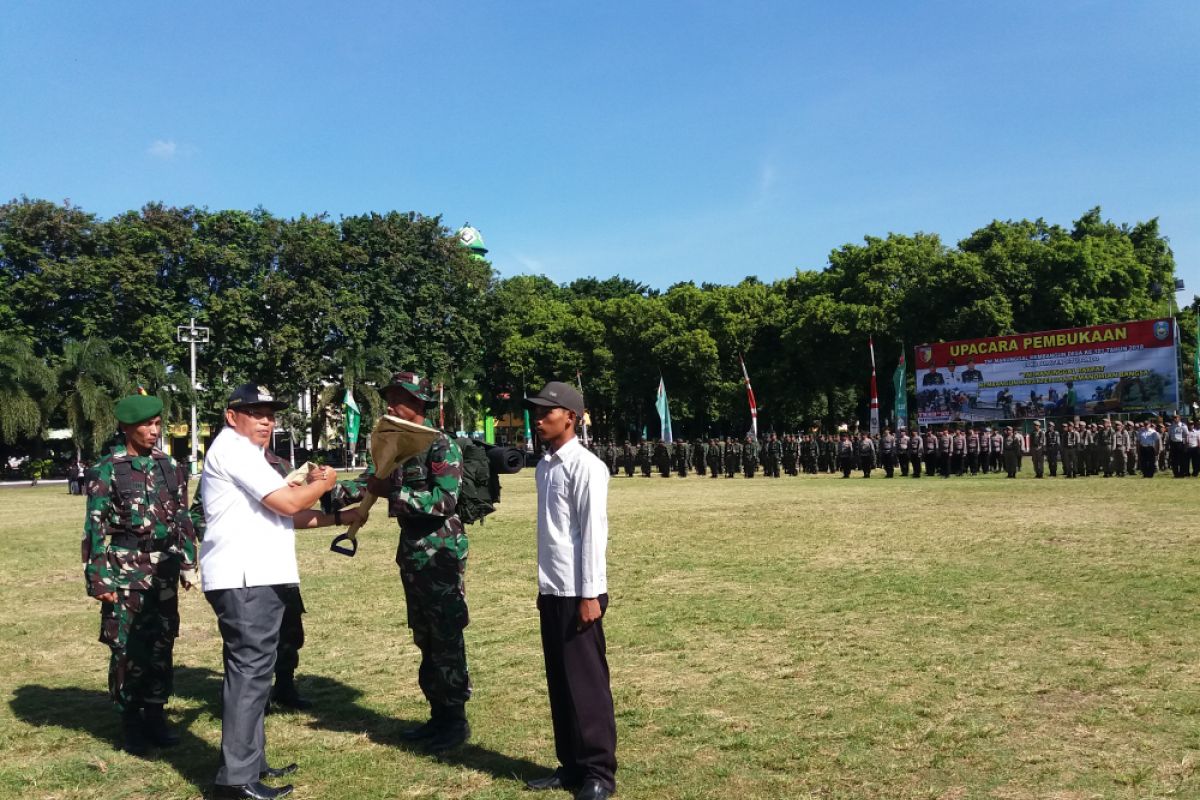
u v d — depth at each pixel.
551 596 4.26
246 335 46.81
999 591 8.41
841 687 5.57
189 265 46.50
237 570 4.29
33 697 5.95
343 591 9.49
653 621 7.56
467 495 5.11
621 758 4.50
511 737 4.94
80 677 6.46
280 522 4.49
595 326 52.75
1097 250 40.44
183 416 44.53
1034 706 5.11
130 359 42.69
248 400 4.46
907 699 5.29
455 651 4.84
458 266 54.19
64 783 4.41
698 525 14.84
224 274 47.19
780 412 49.91
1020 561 10.12
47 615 8.73
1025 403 33.75
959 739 4.62
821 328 44.12
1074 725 4.78
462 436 5.41
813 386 47.78
